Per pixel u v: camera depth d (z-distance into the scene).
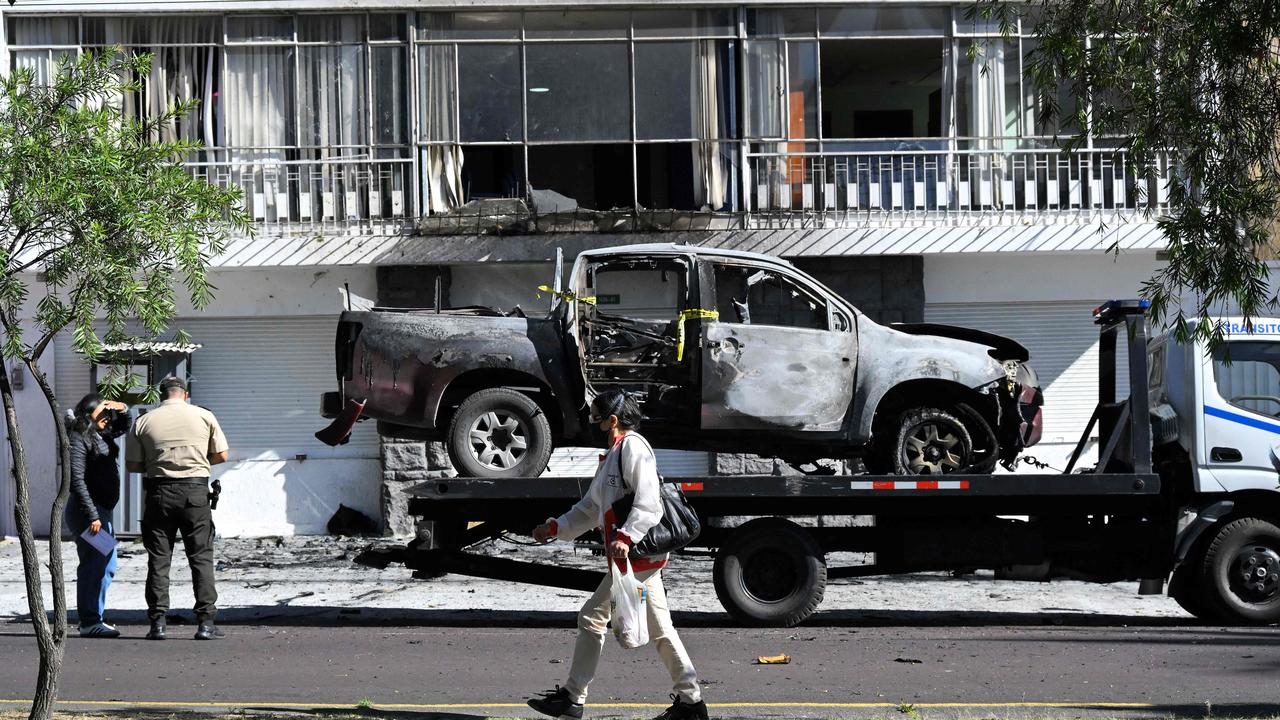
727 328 23.42
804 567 22.89
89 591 21.70
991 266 38.28
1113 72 17.64
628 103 37.94
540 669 18.69
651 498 13.70
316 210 37.59
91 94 13.84
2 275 12.63
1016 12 37.44
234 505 37.94
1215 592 23.28
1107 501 23.44
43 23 37.44
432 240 36.88
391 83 37.81
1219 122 16.33
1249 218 16.25
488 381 23.97
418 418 23.41
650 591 13.92
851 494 22.66
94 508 21.64
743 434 23.69
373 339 23.61
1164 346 24.30
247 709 15.23
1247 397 23.44
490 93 37.84
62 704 15.80
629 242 37.06
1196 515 23.39
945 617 24.64
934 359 23.88
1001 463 24.92
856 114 38.69
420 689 17.08
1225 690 17.08
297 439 38.19
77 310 12.88
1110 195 37.88
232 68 37.75
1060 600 26.94
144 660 19.36
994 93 38.38
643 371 23.61
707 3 37.81
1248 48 16.06
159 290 13.11
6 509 37.97
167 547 21.70
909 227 37.47
